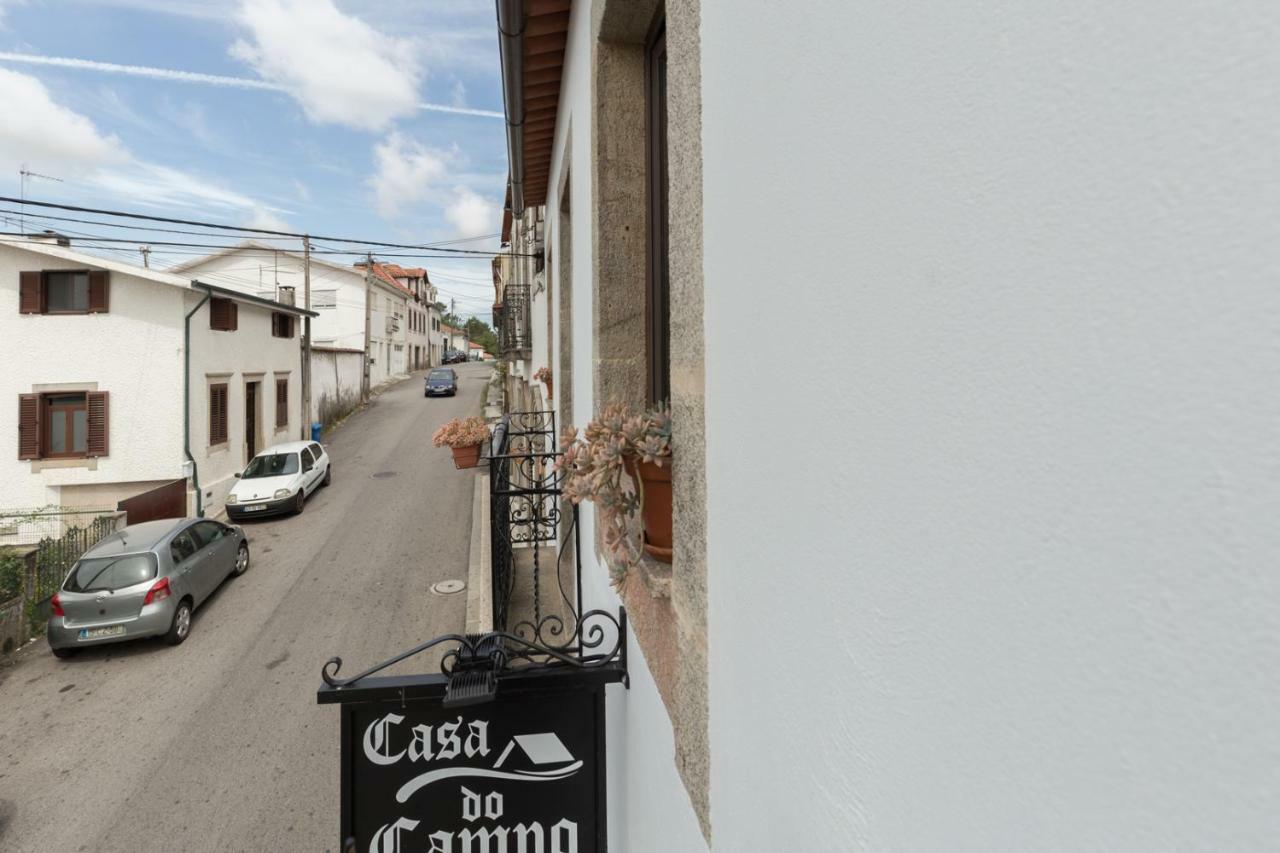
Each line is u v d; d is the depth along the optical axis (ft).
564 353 17.40
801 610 2.73
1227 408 1.03
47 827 18.81
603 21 8.07
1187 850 1.10
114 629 28.12
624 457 5.58
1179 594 1.11
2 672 27.63
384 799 7.04
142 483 48.01
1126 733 1.23
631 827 7.16
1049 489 1.42
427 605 33.42
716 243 3.90
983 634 1.64
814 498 2.60
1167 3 1.14
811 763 2.64
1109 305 1.26
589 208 9.98
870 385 2.18
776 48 2.97
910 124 1.94
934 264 1.82
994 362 1.59
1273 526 0.95
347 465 62.80
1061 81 1.38
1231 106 1.03
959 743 1.73
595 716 7.33
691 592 4.57
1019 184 1.51
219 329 53.47
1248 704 0.99
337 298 112.27
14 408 46.70
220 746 22.44
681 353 4.79
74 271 47.01
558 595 26.30
